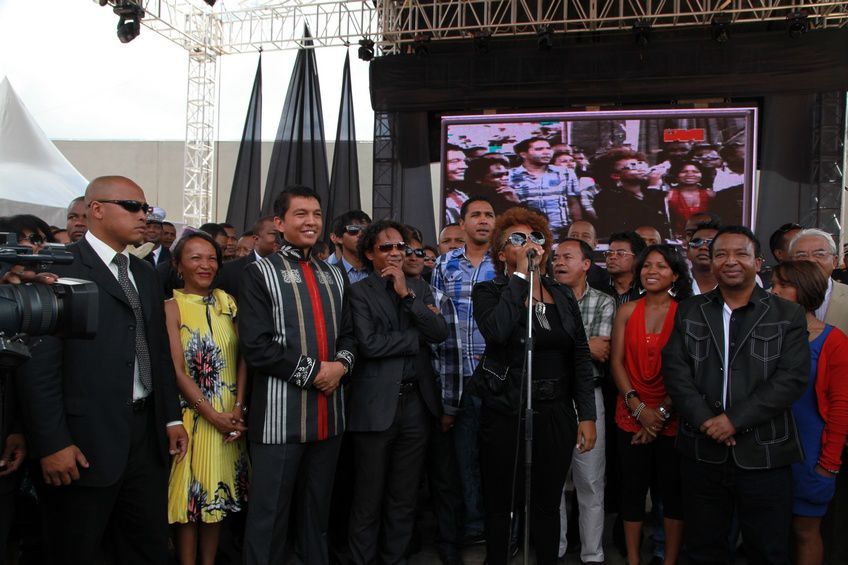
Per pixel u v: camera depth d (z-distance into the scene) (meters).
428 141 10.01
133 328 2.67
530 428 2.69
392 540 3.26
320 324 3.00
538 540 3.00
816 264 3.09
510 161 9.65
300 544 3.08
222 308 3.34
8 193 7.21
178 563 3.35
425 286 3.56
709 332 2.91
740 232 2.90
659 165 9.31
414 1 9.79
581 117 9.48
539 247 2.94
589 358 3.10
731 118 9.16
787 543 2.80
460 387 3.62
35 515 3.23
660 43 9.07
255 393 2.98
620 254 4.10
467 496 3.70
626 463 3.37
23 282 2.06
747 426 2.71
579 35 9.66
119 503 2.71
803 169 8.95
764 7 8.54
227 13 10.62
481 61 9.52
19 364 1.94
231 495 3.16
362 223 4.27
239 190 10.80
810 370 2.81
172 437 2.86
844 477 3.18
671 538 3.26
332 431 3.02
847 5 8.70
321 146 10.50
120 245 2.72
